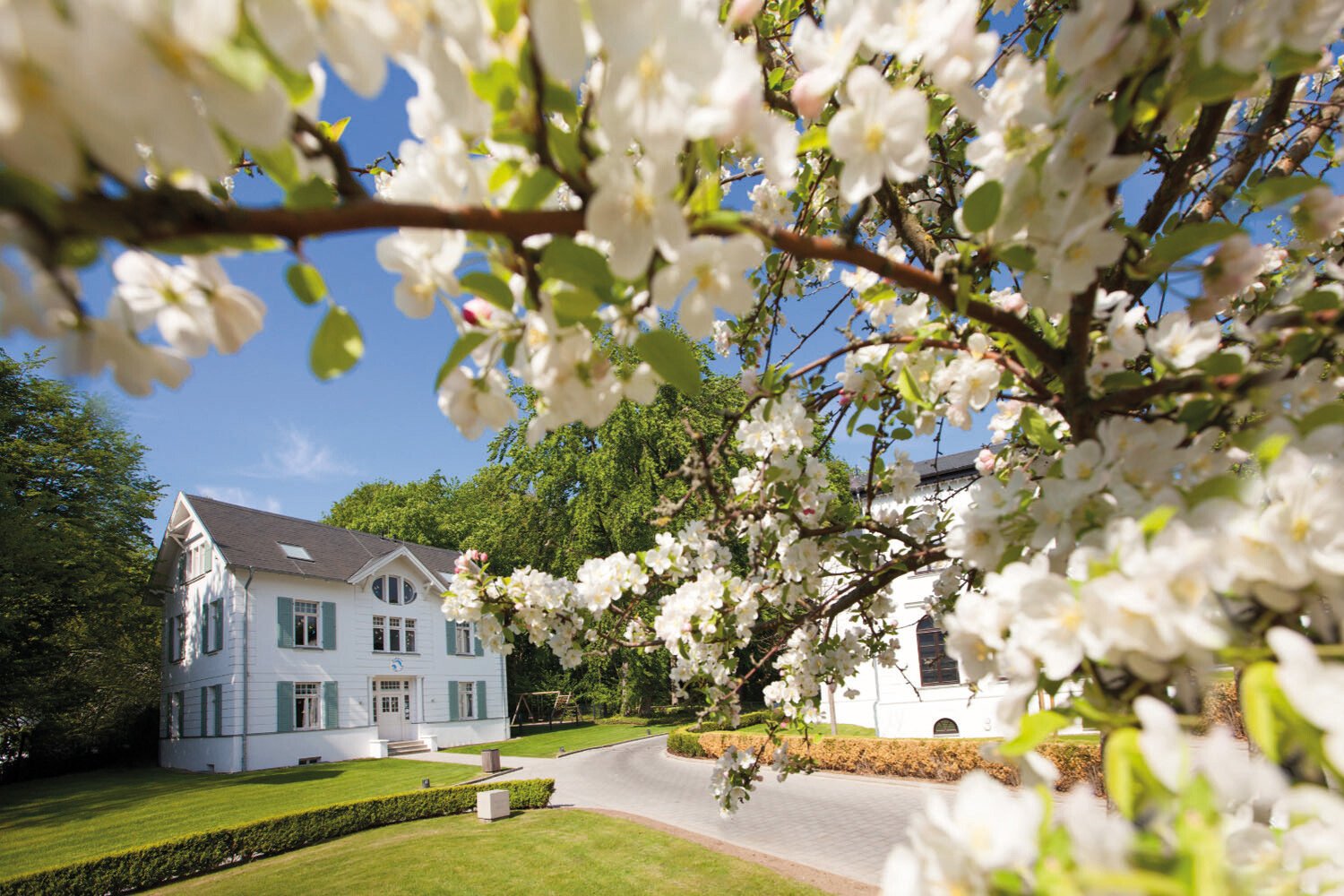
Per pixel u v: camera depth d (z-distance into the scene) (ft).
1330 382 3.62
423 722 65.67
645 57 2.17
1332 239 5.88
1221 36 2.65
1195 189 5.47
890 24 2.98
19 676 54.75
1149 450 3.10
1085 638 2.29
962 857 1.86
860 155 2.76
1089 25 2.64
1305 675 1.80
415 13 2.07
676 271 2.41
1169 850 1.73
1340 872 2.01
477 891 21.91
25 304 1.86
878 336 5.04
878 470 8.86
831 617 8.41
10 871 28.25
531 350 3.04
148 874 26.63
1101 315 4.06
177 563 65.10
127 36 1.40
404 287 2.90
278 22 1.78
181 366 2.40
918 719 41.32
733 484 7.98
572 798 37.63
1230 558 2.25
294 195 2.29
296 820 30.81
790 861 23.16
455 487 114.62
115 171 1.55
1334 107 6.02
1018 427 6.42
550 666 88.63
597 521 65.92
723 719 9.59
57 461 62.03
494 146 2.76
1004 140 3.07
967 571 8.10
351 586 62.69
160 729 65.92
